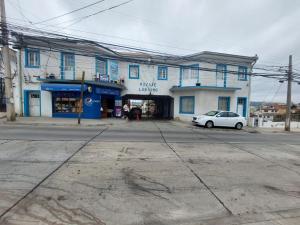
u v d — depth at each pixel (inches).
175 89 940.0
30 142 362.0
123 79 932.0
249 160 319.3
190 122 890.1
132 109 989.2
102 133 494.6
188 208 166.2
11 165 245.3
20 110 791.1
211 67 887.7
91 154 304.3
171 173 242.7
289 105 829.2
